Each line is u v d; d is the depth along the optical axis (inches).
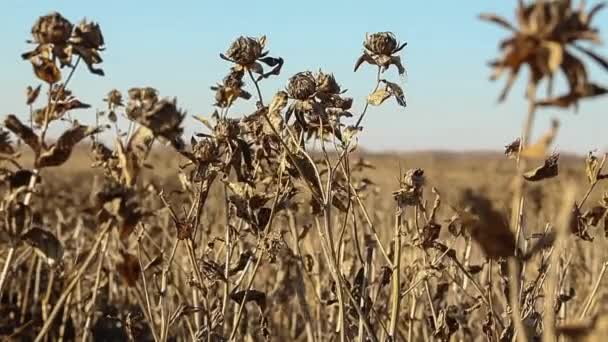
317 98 36.7
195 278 38.0
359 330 36.7
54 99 31.0
